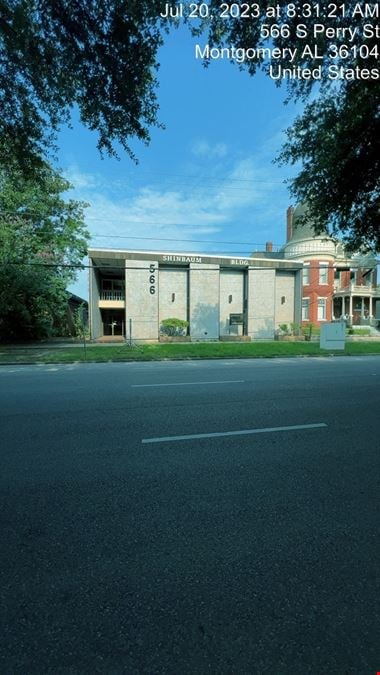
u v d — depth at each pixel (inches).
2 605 81.3
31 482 143.9
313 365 535.2
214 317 1072.8
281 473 152.5
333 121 284.4
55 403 274.1
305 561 96.8
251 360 629.3
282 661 68.0
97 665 66.9
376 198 329.4
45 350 749.9
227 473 152.3
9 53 240.7
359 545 103.9
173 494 134.2
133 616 78.3
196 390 324.8
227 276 1122.0
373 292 1443.2
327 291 1371.8
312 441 191.6
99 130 289.7
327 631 74.8
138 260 1015.6
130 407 261.7
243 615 78.7
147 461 164.9
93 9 212.7
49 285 919.0
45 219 973.8
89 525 113.8
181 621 77.0
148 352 714.2
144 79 250.5
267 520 116.7
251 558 98.0
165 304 1069.1
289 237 1550.2
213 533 109.5
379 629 75.4
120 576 90.8
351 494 134.6
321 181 328.2
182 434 201.9
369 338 1156.5
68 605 81.4
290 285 1179.3
